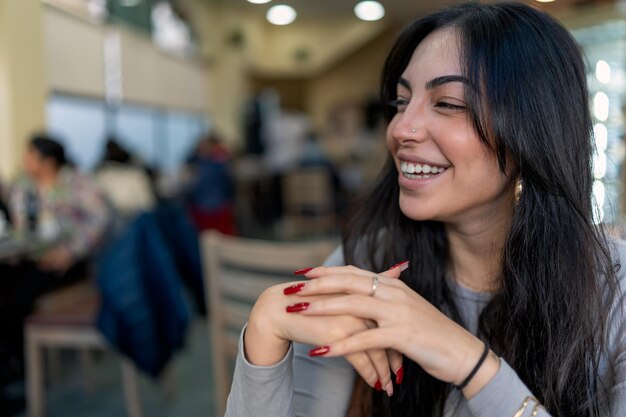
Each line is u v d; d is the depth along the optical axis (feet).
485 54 2.05
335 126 34.42
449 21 2.18
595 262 2.16
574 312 2.14
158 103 22.59
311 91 36.81
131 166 12.14
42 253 7.96
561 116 2.10
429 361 1.68
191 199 16.99
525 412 1.65
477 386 1.68
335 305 1.74
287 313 1.80
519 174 2.13
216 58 28.30
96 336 6.95
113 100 18.67
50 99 14.65
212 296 5.05
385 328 1.69
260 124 31.01
